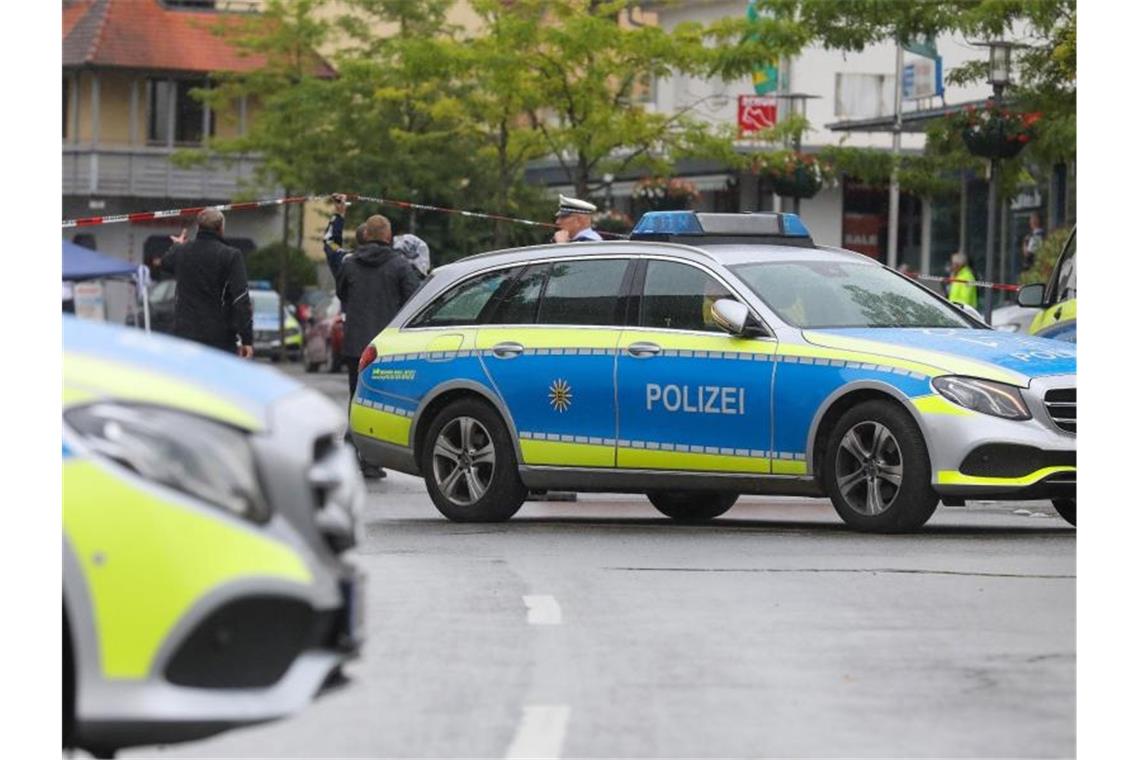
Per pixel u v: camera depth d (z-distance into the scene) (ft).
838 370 93.81
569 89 255.09
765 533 97.09
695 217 106.22
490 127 286.66
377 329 135.23
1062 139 196.85
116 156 508.94
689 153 257.75
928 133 222.07
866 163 247.09
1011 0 198.39
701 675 57.36
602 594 73.82
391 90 311.47
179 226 515.09
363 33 385.29
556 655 60.59
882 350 93.40
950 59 371.35
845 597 72.43
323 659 40.55
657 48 250.37
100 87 508.53
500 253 107.86
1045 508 114.32
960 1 205.16
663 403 98.78
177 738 38.73
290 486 39.81
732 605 70.74
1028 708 52.65
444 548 90.74
